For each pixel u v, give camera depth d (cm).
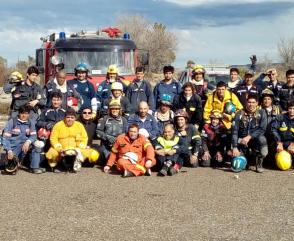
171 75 1162
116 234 605
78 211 699
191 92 1091
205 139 1048
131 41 1508
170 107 1094
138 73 1159
